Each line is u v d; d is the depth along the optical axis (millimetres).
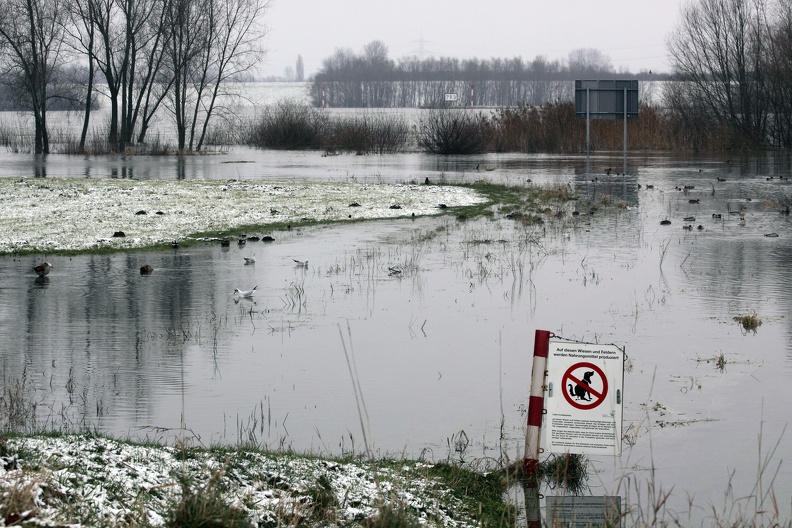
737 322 12562
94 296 14281
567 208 26078
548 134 55375
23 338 11750
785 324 12430
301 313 13211
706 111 58188
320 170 41625
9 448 6363
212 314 13125
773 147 56594
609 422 7297
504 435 8398
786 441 8195
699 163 44375
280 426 8578
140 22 58406
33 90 57312
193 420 8703
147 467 6434
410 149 60312
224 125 80375
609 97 44438
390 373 10305
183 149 58688
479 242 19906
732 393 9539
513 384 9922
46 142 57750
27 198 27641
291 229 21922
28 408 8922
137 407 9062
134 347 11352
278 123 64938
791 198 28188
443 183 33312
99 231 21016
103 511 5516
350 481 6801
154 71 62000
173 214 24156
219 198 28094
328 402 9312
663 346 11336
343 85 166375
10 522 5020
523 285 15180
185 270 16531
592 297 14234
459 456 7867
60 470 6000
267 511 5910
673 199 28234
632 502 6992
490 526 6465
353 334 12016
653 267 16844
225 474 6453
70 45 57812
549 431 7371
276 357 10938
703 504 6949
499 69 179250
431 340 11711
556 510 6684
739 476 7469
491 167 42438
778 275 15961
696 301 13922
